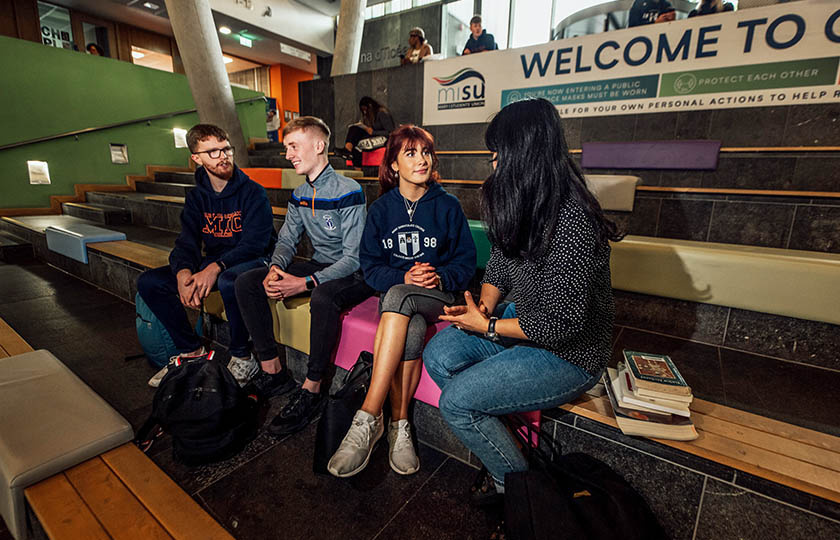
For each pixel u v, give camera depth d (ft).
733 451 3.39
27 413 4.62
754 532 3.27
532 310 3.59
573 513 3.17
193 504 3.86
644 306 6.47
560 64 11.02
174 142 21.56
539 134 3.12
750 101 8.77
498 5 30.17
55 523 3.52
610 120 10.46
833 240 6.49
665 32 9.36
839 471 3.16
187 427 4.40
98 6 24.54
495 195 3.37
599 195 8.27
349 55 22.54
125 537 3.44
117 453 4.45
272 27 27.96
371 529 3.86
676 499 3.57
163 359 6.65
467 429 3.70
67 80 17.39
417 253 5.13
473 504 4.15
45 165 17.16
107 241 11.25
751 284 5.42
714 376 4.96
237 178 6.75
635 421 3.62
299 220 6.45
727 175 8.48
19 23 22.98
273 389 5.97
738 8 8.79
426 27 32.45
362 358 4.84
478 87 12.84
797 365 5.32
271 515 3.99
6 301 9.83
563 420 4.04
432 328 5.04
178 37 16.35
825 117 8.17
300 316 6.09
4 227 15.71
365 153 13.12
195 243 6.89
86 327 8.39
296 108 38.50
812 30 7.95
